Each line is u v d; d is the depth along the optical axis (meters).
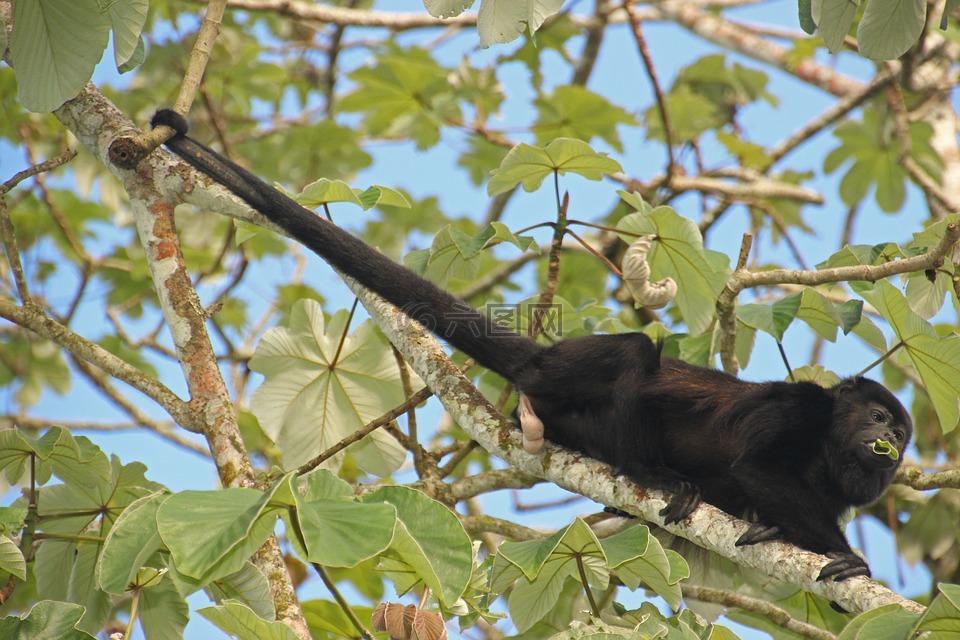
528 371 8.20
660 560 6.21
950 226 6.57
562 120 13.23
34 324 7.48
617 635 5.23
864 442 7.92
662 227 8.39
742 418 7.93
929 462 11.97
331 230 7.80
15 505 7.58
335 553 4.68
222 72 14.85
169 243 7.52
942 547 10.73
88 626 7.65
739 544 6.35
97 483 7.45
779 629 8.23
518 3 6.00
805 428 7.95
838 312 7.95
